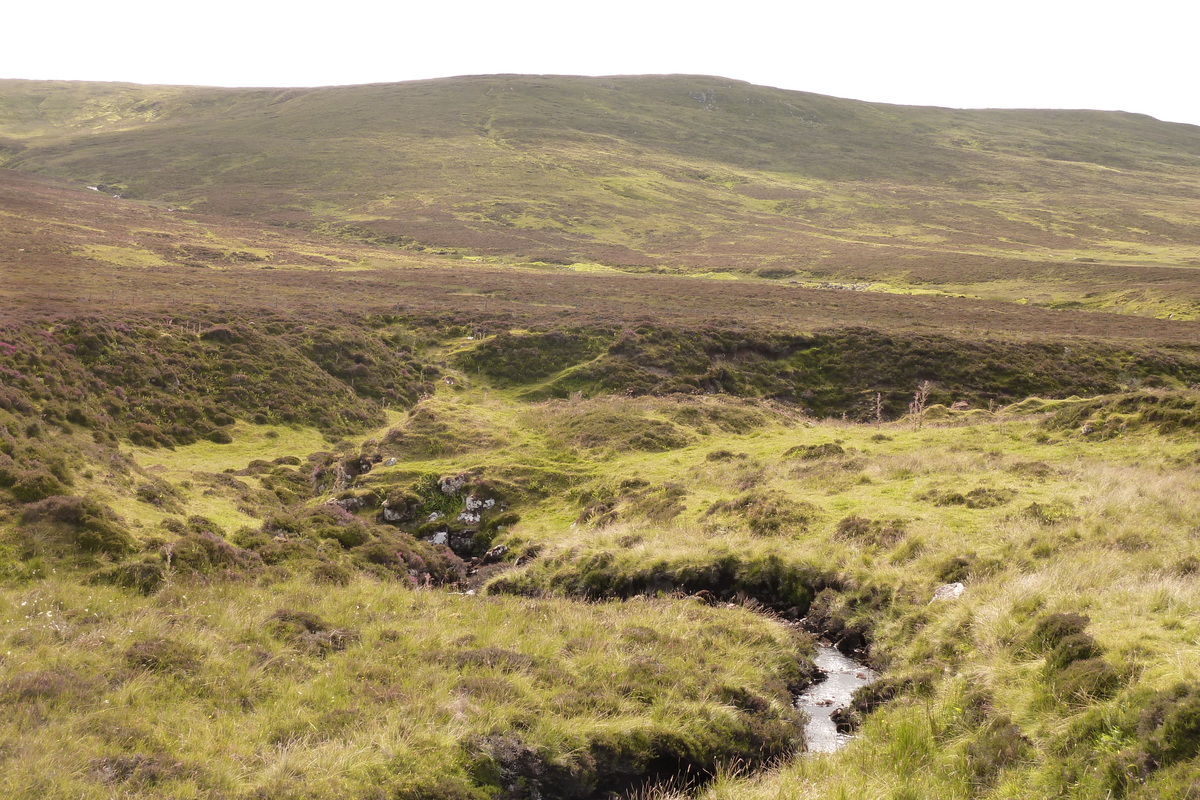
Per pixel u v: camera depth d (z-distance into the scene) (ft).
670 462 98.48
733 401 138.92
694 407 123.95
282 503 101.60
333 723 36.11
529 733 37.11
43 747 30.30
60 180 542.98
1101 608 40.68
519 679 41.88
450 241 451.12
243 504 88.74
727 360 195.83
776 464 89.35
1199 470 67.82
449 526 90.53
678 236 503.20
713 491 84.69
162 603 47.96
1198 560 45.70
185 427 134.82
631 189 616.80
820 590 59.72
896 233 524.52
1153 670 32.58
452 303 252.62
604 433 111.14
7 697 33.35
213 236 391.04
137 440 126.72
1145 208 608.19
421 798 32.19
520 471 97.30
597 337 200.13
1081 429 87.35
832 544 63.82
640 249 463.42
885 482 77.36
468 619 53.01
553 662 45.60
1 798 27.09
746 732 41.19
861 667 51.57
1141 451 77.30
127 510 62.95
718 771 37.35
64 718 32.83
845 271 392.68
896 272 382.63
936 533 60.49
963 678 40.60
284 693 38.55
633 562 67.41
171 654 39.60
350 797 31.01
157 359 152.15
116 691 35.78
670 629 52.19
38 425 73.10
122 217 408.67
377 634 47.50
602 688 42.57
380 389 175.22
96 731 32.55
